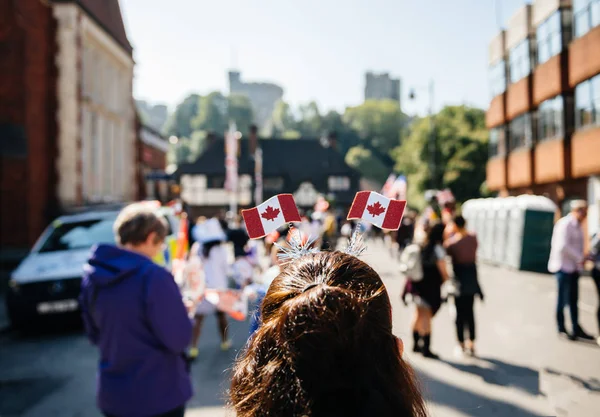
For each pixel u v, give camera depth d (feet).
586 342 25.72
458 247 23.47
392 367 3.93
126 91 84.79
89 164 69.51
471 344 23.43
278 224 5.41
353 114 398.01
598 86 63.31
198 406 17.94
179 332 9.47
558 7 72.49
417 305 23.20
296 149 228.43
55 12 61.93
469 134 184.03
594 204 65.51
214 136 228.63
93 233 34.32
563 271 26.66
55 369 23.30
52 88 61.57
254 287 19.29
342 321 3.72
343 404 3.68
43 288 29.76
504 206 66.13
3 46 57.52
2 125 57.26
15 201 57.57
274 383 3.77
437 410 16.65
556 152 73.92
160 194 137.80
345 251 5.12
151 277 9.53
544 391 18.44
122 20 83.41
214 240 25.35
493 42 99.14
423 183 183.42
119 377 9.48
